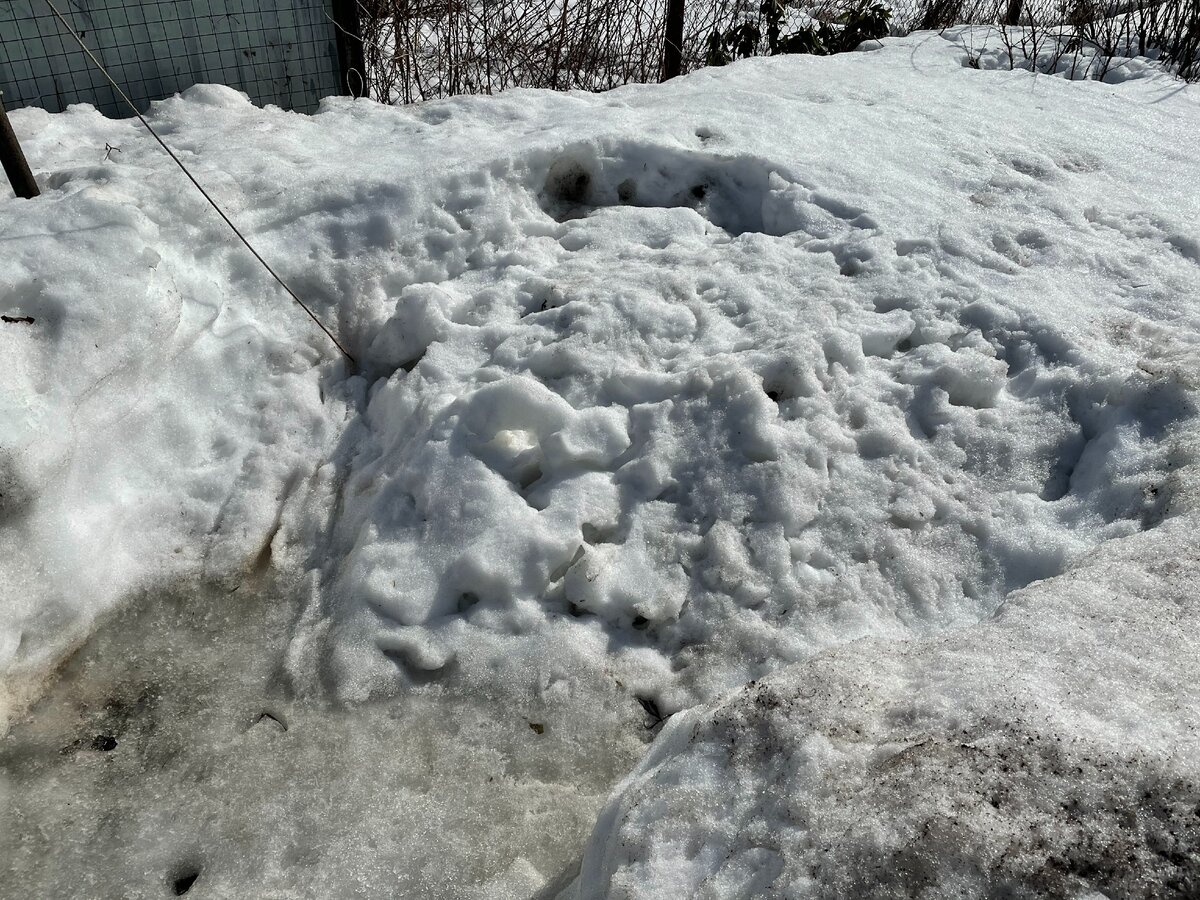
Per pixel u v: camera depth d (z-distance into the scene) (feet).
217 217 10.18
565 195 12.57
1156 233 11.49
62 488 7.80
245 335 9.70
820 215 11.65
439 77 17.71
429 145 12.24
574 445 8.61
